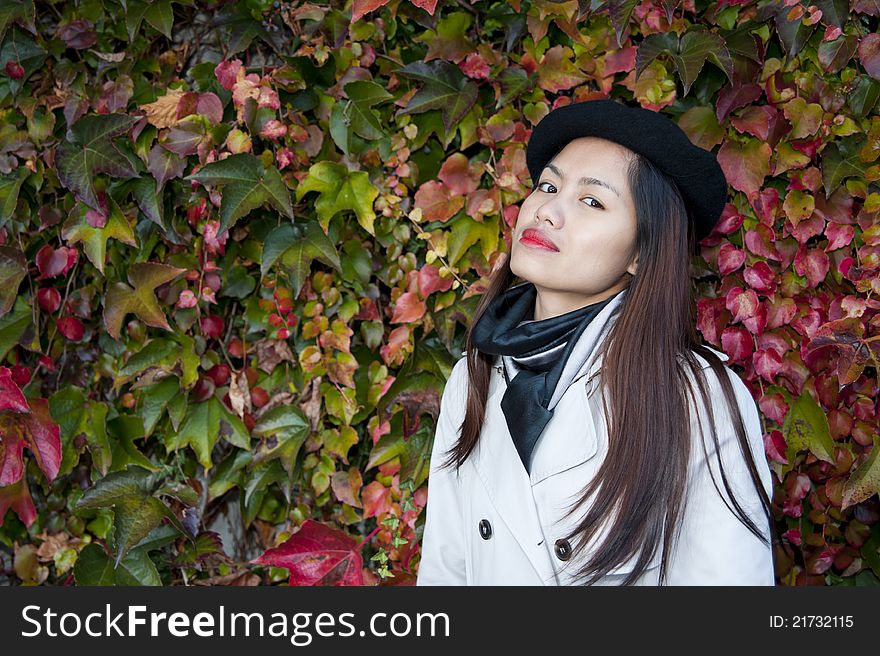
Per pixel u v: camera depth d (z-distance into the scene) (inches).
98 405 57.1
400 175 54.7
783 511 56.1
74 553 58.0
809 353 53.9
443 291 55.4
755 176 52.5
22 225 55.9
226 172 52.6
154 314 54.4
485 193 54.2
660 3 52.4
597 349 43.3
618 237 41.4
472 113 54.9
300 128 54.6
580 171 41.9
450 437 49.9
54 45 55.7
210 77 55.8
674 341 41.4
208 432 56.7
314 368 56.1
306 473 58.3
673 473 39.4
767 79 52.6
